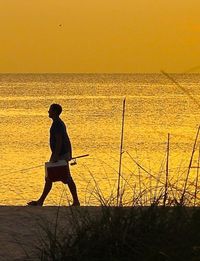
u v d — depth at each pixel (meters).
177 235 16.88
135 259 16.88
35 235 21.95
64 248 17.52
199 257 16.36
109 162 74.19
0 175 66.69
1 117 184.25
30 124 158.62
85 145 108.06
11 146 106.62
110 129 140.75
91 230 17.58
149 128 138.25
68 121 167.12
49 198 48.31
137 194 20.08
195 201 17.73
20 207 27.22
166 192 17.66
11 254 19.86
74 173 63.06
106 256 17.12
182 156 72.88
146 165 67.19
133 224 17.38
